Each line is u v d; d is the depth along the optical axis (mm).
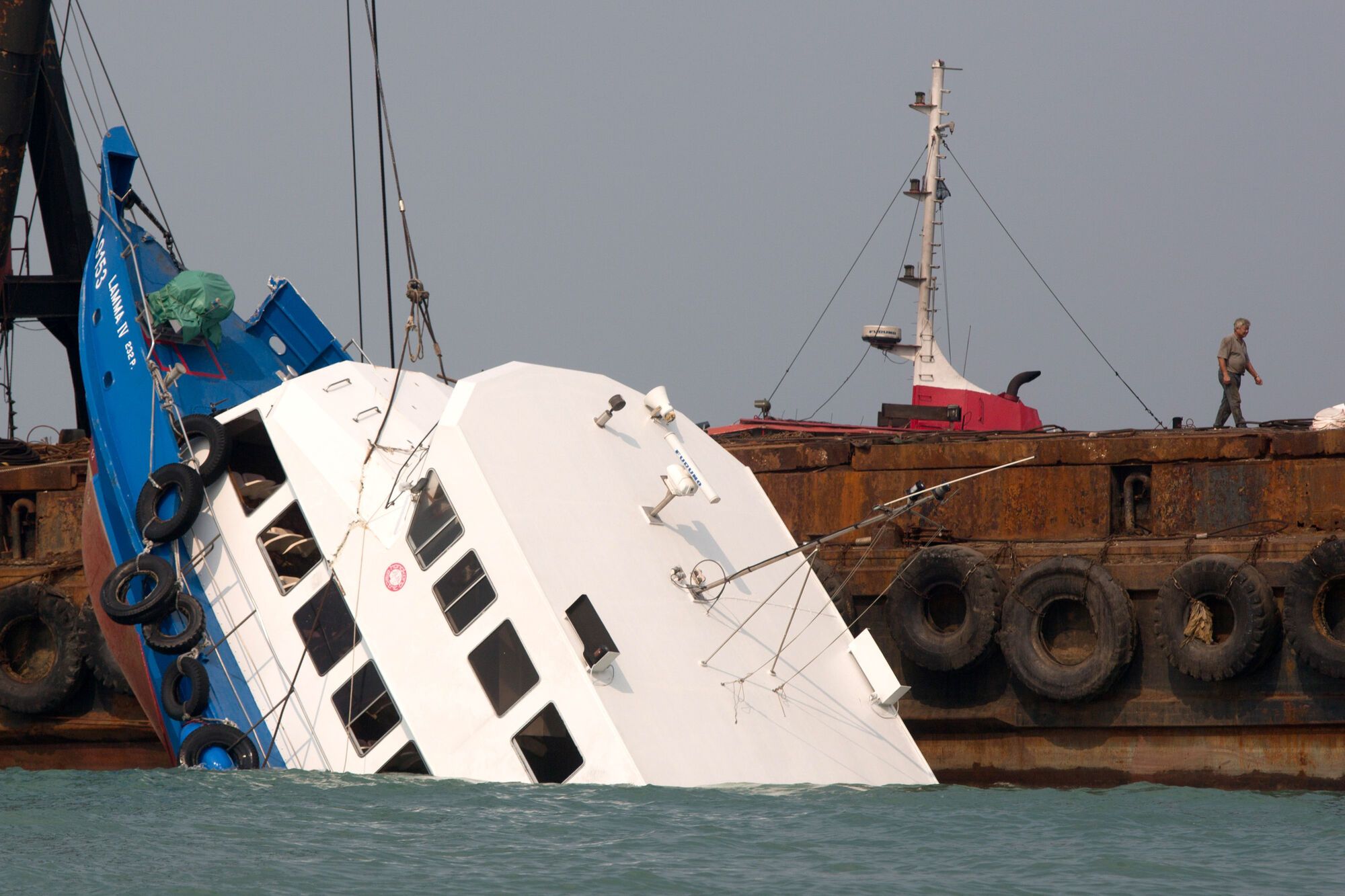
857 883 52062
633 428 74312
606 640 61438
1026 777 89250
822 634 73125
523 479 65750
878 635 92812
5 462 107562
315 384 72188
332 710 65875
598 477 69250
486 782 61906
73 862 53281
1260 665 83875
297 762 66250
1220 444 91688
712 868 52875
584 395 73500
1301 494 89812
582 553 65125
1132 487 93938
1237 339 99312
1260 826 64062
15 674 97250
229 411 72688
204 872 51938
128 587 70438
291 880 51094
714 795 61594
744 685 66688
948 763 91000
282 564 71750
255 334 84562
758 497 78688
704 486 71000
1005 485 95688
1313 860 56969
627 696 61875
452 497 64688
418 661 63906
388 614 65000
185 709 68438
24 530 103188
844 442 99312
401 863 52781
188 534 70938
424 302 76938
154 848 54875
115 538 74750
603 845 54938
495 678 62562
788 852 55188
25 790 65875
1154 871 54750
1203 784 85438
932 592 91375
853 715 70375
